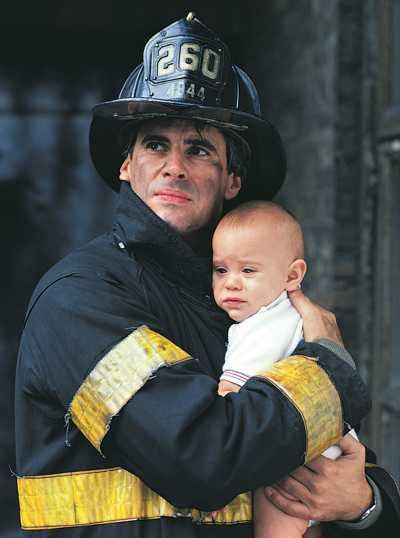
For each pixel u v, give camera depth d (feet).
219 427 6.68
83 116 26.20
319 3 17.72
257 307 7.89
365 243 16.81
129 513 7.09
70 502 7.23
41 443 7.44
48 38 24.89
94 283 7.25
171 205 7.78
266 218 7.99
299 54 18.99
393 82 16.28
